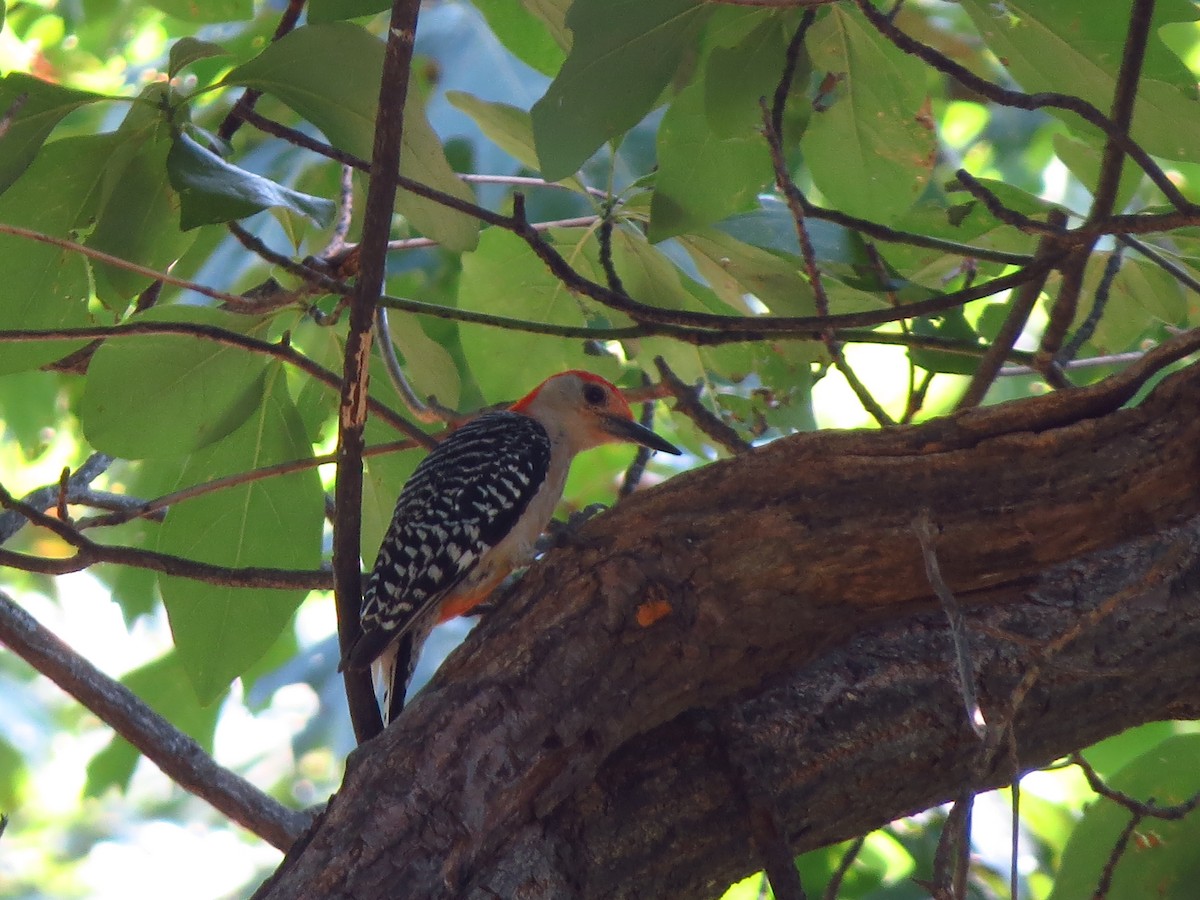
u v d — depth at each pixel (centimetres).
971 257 959
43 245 859
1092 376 1275
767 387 1103
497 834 675
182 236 873
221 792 1070
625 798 710
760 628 739
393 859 651
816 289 940
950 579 747
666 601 725
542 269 1091
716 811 718
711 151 915
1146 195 1449
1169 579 732
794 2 773
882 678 740
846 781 732
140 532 1667
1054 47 849
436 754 681
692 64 1018
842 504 742
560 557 746
